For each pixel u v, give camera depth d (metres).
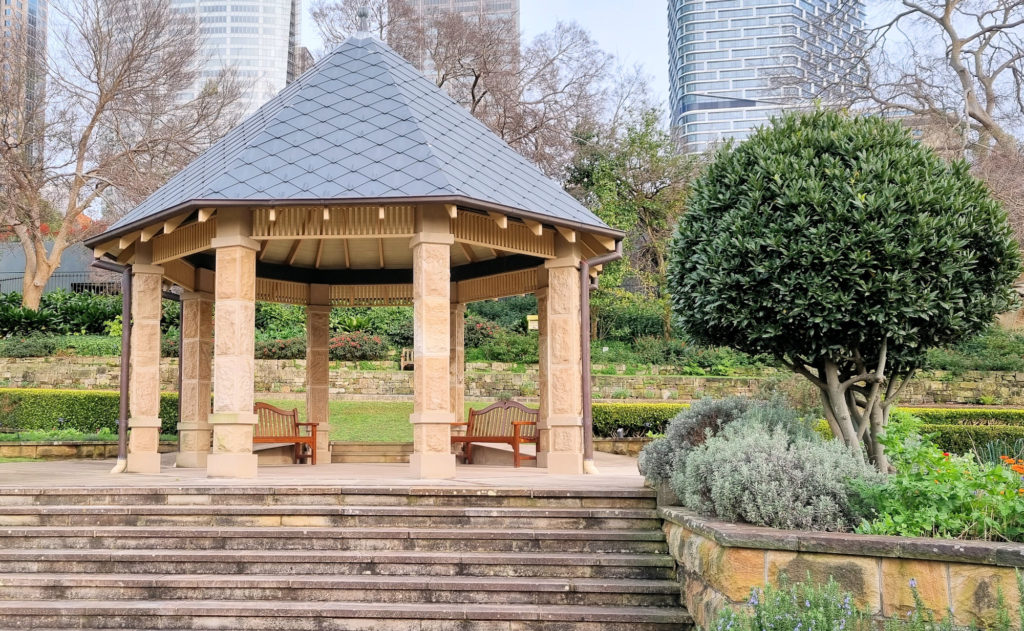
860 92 28.94
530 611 6.31
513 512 7.51
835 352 7.55
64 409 18.67
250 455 9.53
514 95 32.53
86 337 23.52
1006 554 4.77
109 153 27.69
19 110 25.80
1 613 6.41
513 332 26.12
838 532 5.71
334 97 10.99
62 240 26.39
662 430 19.03
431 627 6.30
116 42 26.55
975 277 7.29
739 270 7.41
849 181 7.18
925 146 8.01
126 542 7.30
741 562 5.48
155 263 11.27
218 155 11.05
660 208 28.39
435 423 9.48
